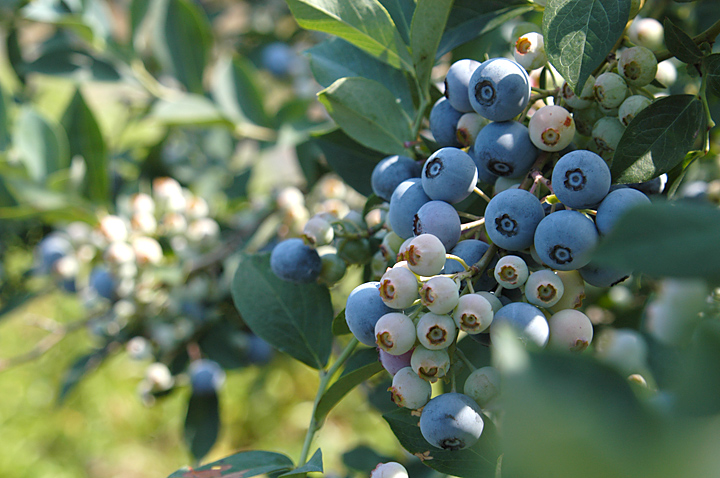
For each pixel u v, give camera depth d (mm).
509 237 368
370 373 437
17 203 799
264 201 813
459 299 366
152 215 704
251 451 427
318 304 473
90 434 1791
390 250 429
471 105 396
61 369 1881
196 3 1140
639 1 399
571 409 198
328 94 437
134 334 763
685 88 461
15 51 912
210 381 734
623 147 376
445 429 370
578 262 360
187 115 776
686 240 239
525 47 398
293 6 430
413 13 442
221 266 809
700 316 368
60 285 864
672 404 215
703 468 194
